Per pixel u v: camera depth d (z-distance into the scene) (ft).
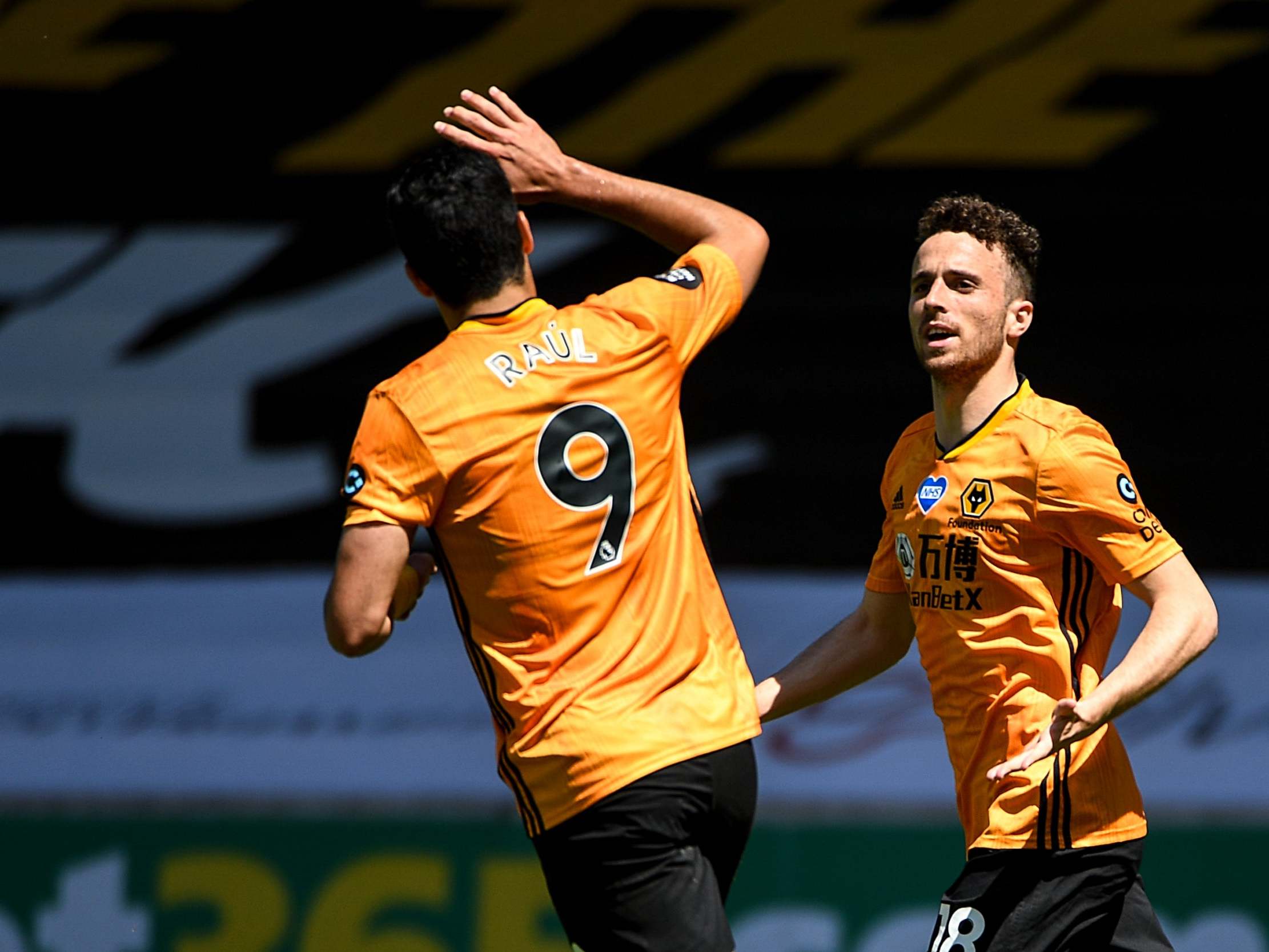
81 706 59.62
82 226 61.82
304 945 58.80
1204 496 59.62
